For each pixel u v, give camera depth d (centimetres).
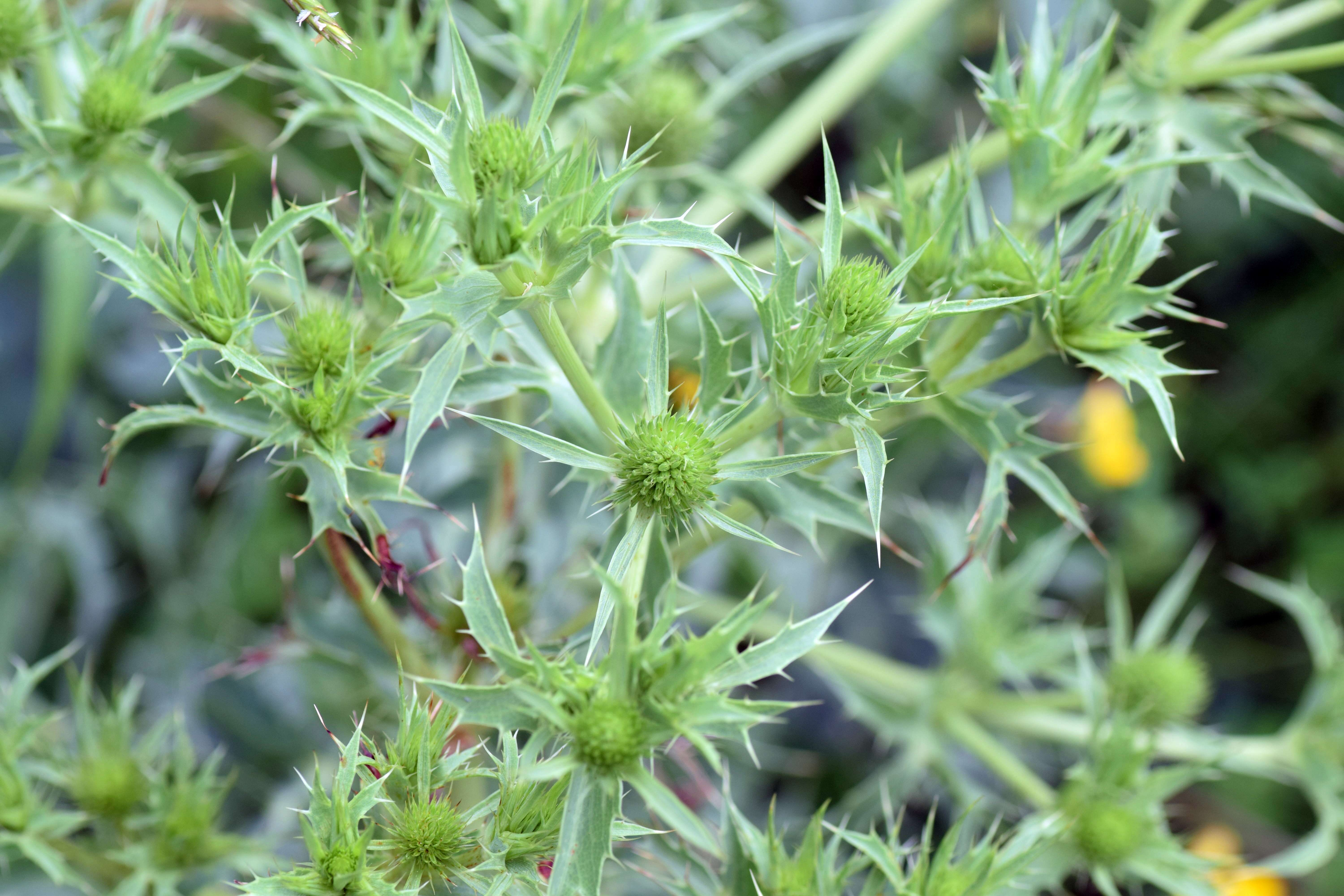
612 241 45
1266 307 91
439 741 45
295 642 52
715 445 46
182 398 70
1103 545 83
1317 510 88
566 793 45
